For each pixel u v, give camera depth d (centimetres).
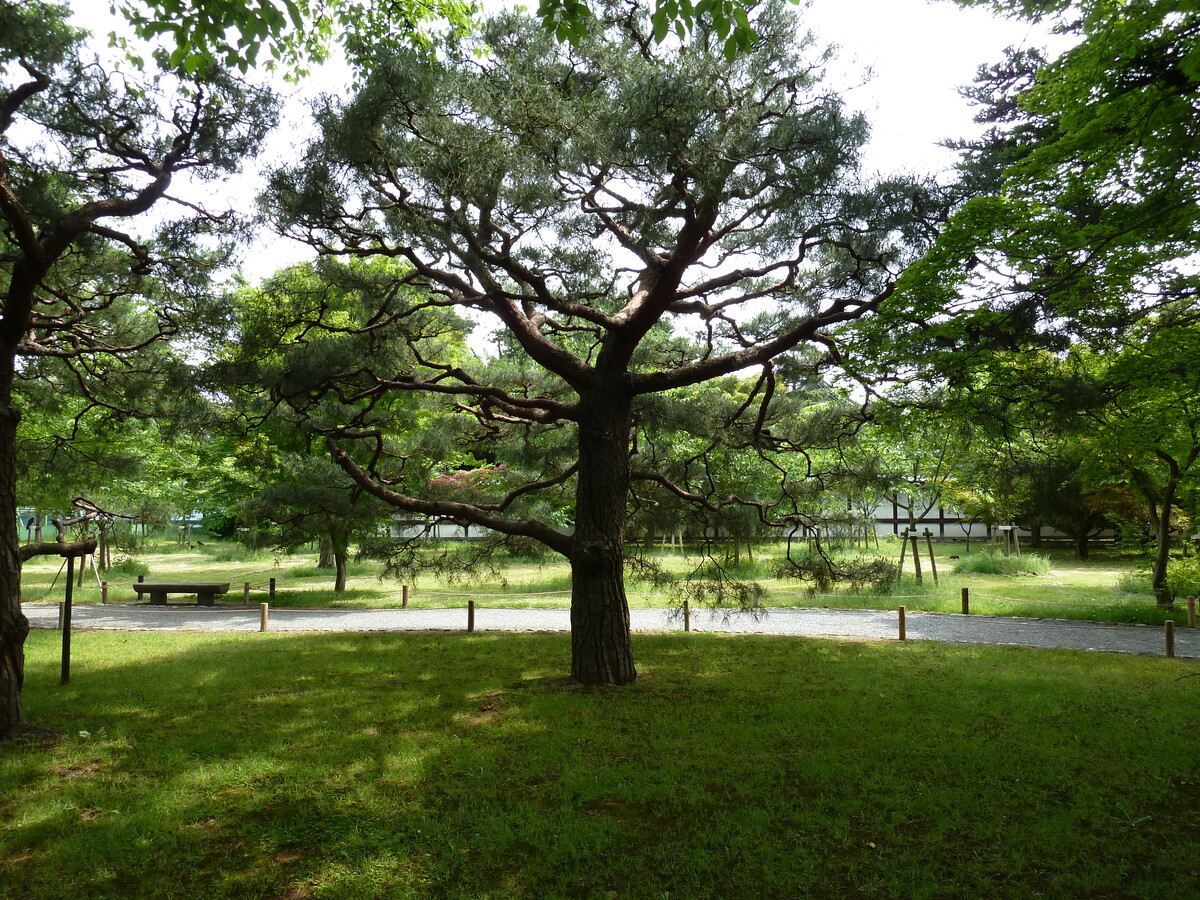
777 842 586
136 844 587
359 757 787
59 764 773
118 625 1872
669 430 1336
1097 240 718
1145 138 789
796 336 1109
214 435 1238
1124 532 2417
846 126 824
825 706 986
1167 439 1703
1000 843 586
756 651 1423
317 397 1150
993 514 3312
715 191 863
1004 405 1082
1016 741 832
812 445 1394
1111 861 559
